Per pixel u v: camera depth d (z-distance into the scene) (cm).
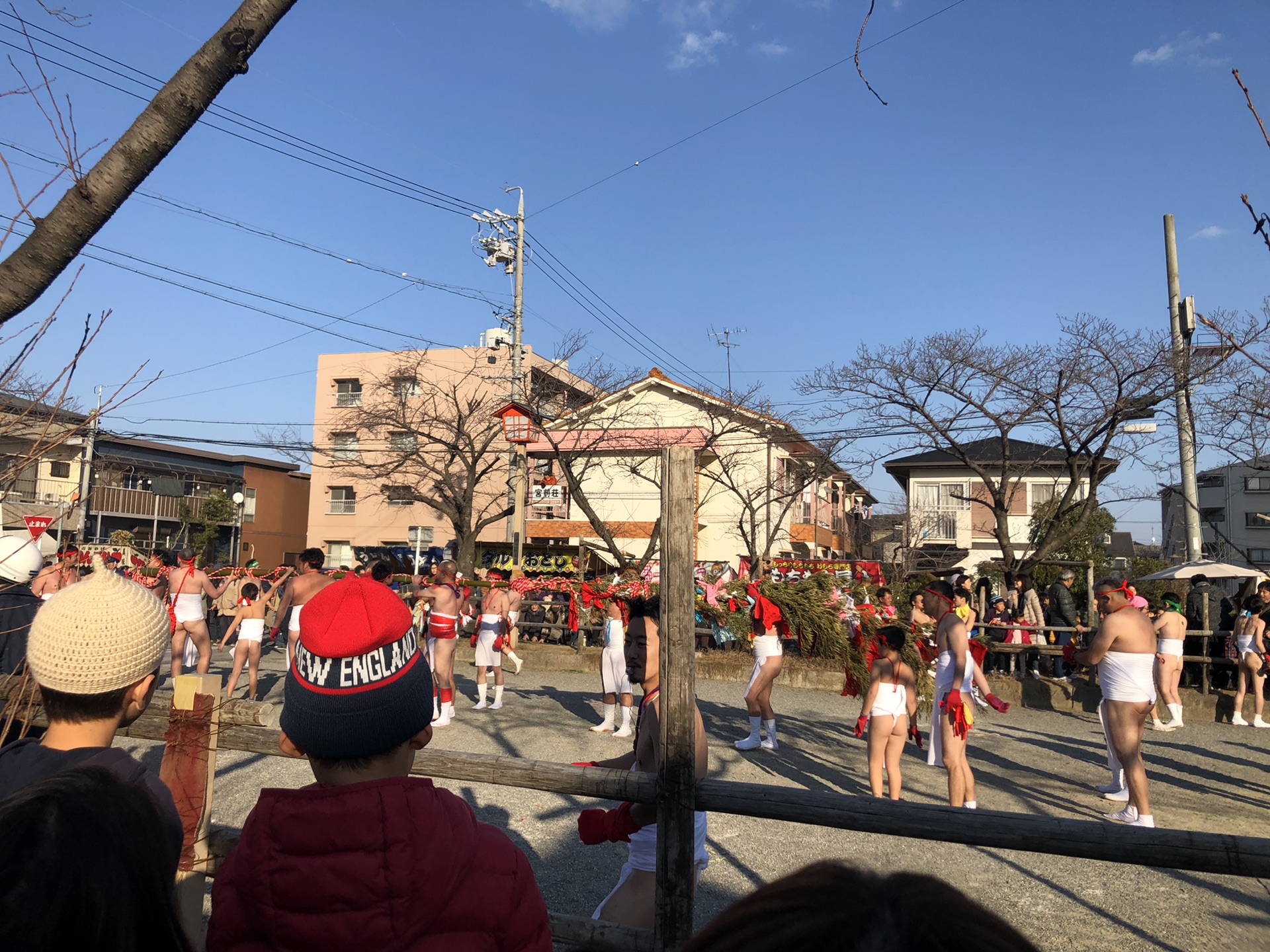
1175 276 1316
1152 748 949
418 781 158
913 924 69
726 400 2367
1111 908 475
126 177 206
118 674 191
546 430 2225
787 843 574
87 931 114
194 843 296
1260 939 436
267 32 215
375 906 142
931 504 3338
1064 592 1363
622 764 338
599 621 1554
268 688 1141
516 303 2294
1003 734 1028
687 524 276
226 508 3625
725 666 1417
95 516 3088
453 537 3438
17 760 187
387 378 3394
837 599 1186
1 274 200
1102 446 1648
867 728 655
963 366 1750
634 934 271
